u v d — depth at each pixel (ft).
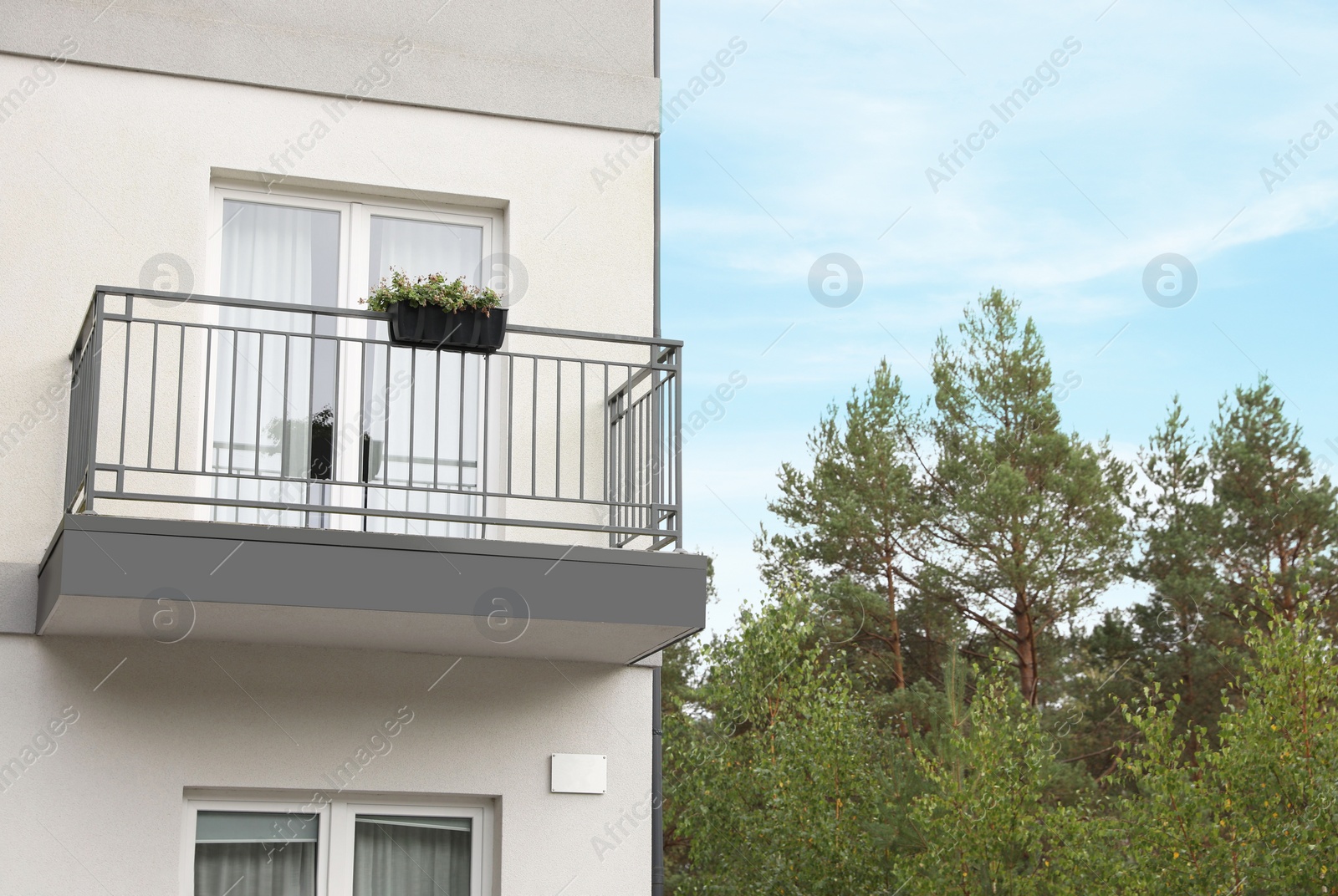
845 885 40.70
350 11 22.36
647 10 24.31
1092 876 35.01
